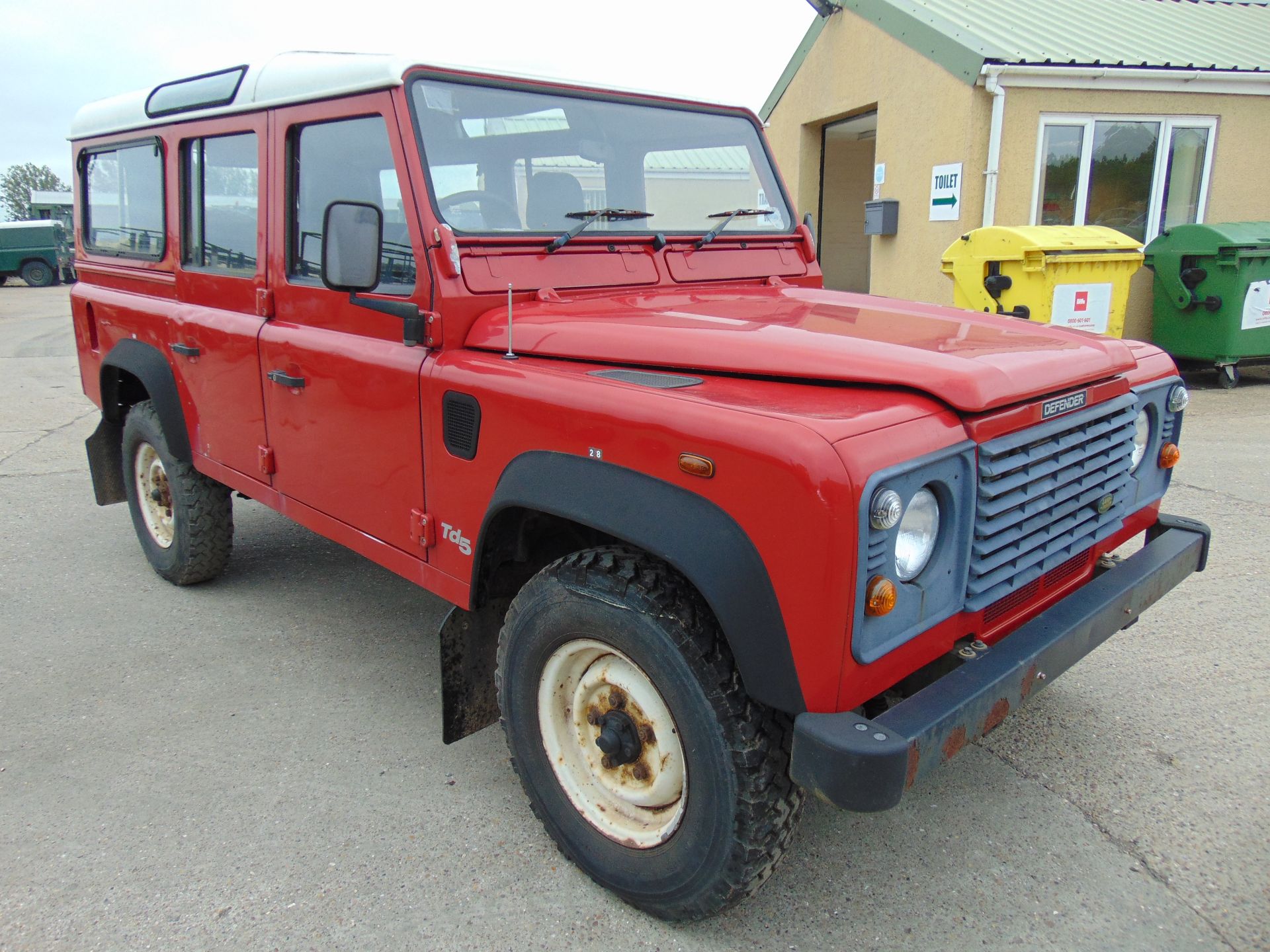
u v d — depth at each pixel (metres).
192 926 2.24
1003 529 2.08
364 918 2.27
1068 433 2.24
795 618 1.76
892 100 9.55
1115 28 9.60
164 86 3.82
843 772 1.71
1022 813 2.65
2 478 6.33
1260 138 9.34
